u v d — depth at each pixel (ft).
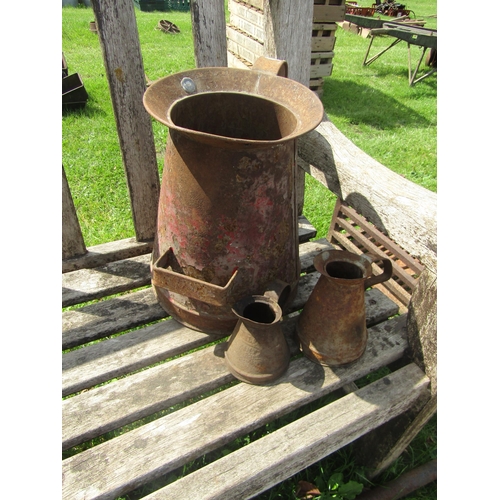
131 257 6.54
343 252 4.72
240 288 4.66
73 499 3.65
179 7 45.73
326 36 16.33
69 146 12.64
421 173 13.04
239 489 3.98
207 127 4.98
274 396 4.52
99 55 22.47
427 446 6.10
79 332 5.18
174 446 4.07
